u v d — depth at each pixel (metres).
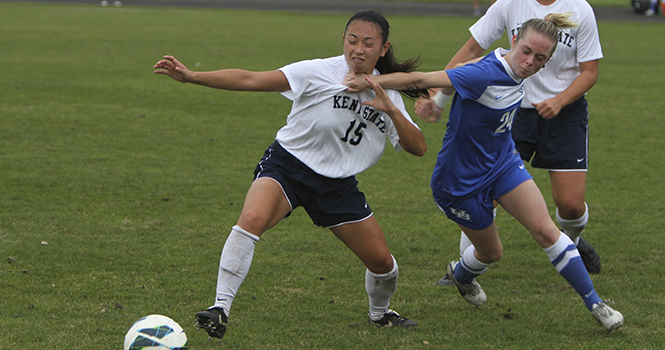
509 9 18.50
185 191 26.47
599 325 15.86
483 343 14.84
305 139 14.38
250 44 68.88
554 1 18.06
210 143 34.09
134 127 36.56
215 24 85.94
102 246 20.50
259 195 14.01
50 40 67.75
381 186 28.48
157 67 13.36
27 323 15.02
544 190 28.91
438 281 18.98
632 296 17.75
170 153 31.95
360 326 15.79
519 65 14.13
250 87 13.80
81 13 93.06
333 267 19.73
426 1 122.00
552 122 18.80
